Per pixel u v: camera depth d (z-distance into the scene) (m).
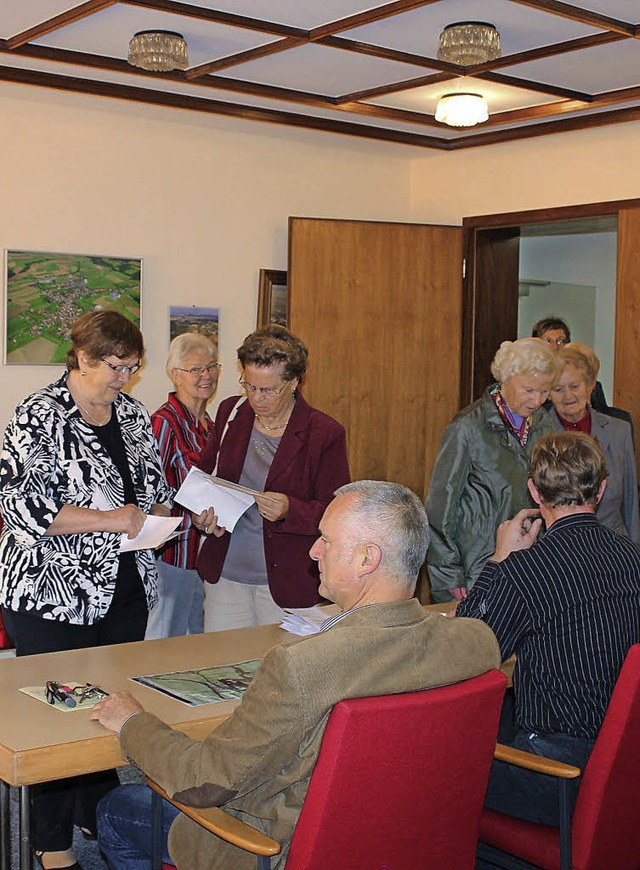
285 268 6.02
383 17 3.78
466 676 1.86
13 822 3.33
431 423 6.22
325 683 1.71
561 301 8.95
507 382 3.29
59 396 2.79
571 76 4.69
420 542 1.89
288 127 5.55
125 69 4.55
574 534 2.38
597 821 2.16
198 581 3.97
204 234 5.68
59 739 2.00
